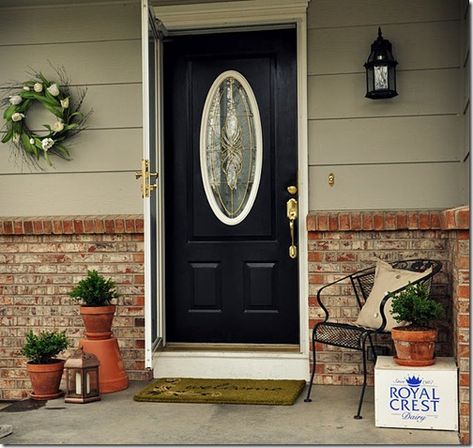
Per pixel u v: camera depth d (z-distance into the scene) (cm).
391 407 423
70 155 573
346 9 536
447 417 418
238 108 572
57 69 575
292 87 564
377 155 533
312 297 530
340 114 537
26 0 576
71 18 574
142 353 555
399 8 530
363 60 534
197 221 576
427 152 528
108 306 519
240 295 571
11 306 572
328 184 538
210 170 575
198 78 575
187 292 577
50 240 568
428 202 528
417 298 435
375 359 493
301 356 533
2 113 582
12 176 580
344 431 418
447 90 525
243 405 474
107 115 570
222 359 541
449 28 525
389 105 532
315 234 530
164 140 579
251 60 570
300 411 459
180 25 559
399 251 520
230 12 550
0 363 572
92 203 572
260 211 569
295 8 539
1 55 581
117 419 450
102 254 561
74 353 494
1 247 574
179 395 488
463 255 411
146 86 492
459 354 415
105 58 570
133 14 567
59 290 567
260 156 568
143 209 538
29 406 484
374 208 534
